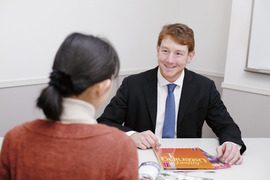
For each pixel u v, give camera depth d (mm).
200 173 1047
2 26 2053
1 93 2158
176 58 1396
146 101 1528
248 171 1086
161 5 3047
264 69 2199
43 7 2225
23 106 2305
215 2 2789
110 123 1453
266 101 2281
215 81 2916
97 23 2582
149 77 1567
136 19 2879
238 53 2355
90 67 575
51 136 576
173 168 1049
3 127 2232
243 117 2432
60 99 569
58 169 561
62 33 2385
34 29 2219
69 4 2365
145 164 1008
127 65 2918
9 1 2045
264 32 2158
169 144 1312
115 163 576
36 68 2307
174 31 1380
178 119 1508
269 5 2096
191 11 3033
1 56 2098
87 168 560
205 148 1294
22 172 583
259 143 1378
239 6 2281
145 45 3047
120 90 1592
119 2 2697
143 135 1273
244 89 2365
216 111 1544
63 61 581
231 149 1196
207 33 2906
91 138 576
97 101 632
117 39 2764
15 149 595
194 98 1527
